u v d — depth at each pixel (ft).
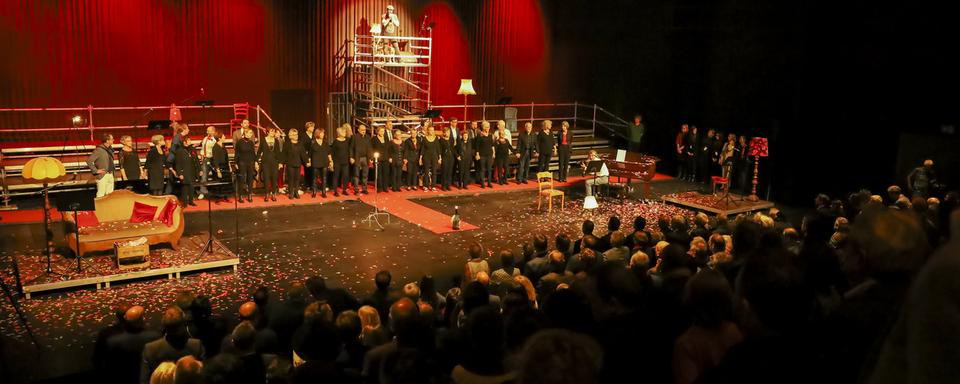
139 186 47.11
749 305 8.14
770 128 67.46
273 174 60.03
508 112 79.30
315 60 77.25
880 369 4.42
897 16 58.39
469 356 12.96
